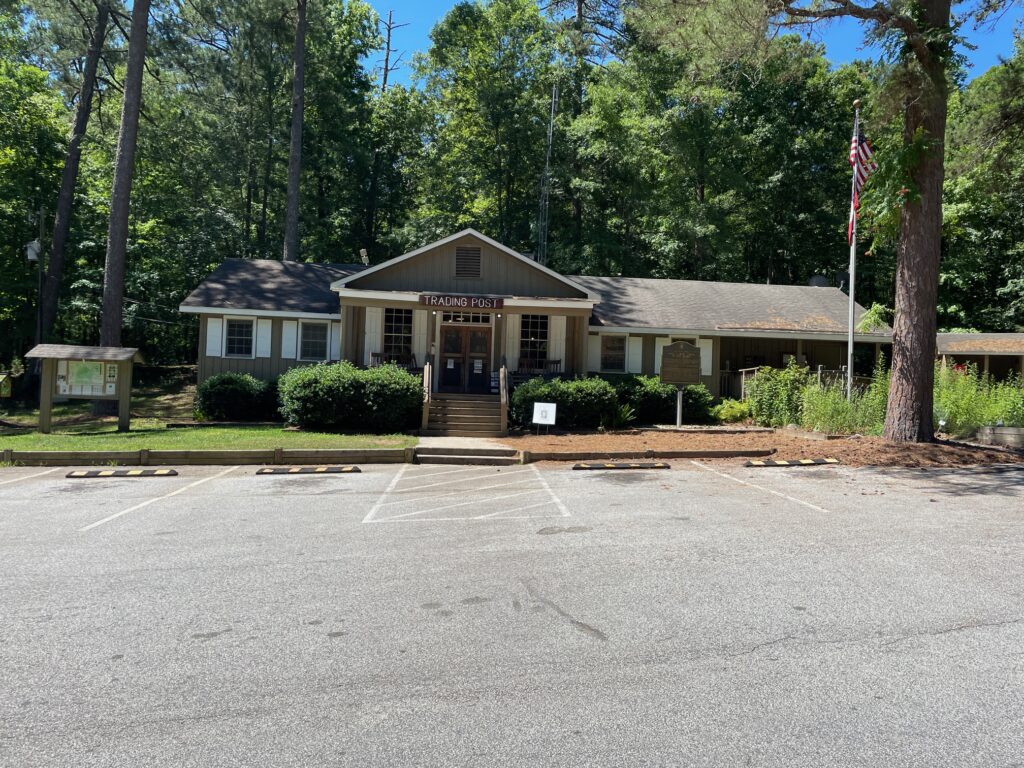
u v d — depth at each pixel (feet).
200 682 13.37
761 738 11.20
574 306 68.74
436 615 16.81
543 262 110.42
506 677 13.47
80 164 105.19
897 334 46.93
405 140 132.77
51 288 91.25
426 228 118.93
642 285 87.10
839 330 76.33
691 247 110.22
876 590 18.26
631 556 21.77
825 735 11.28
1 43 93.91
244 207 122.62
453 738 11.28
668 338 76.95
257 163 117.39
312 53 116.57
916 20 43.55
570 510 29.04
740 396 74.08
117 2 87.40
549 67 123.44
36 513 29.30
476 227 123.24
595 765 10.48
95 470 41.45
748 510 28.48
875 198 46.70
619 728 11.55
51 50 88.94
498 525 26.43
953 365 68.08
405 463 45.19
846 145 112.06
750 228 119.85
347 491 34.63
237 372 72.79
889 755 10.70
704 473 38.78
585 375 69.21
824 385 60.23
